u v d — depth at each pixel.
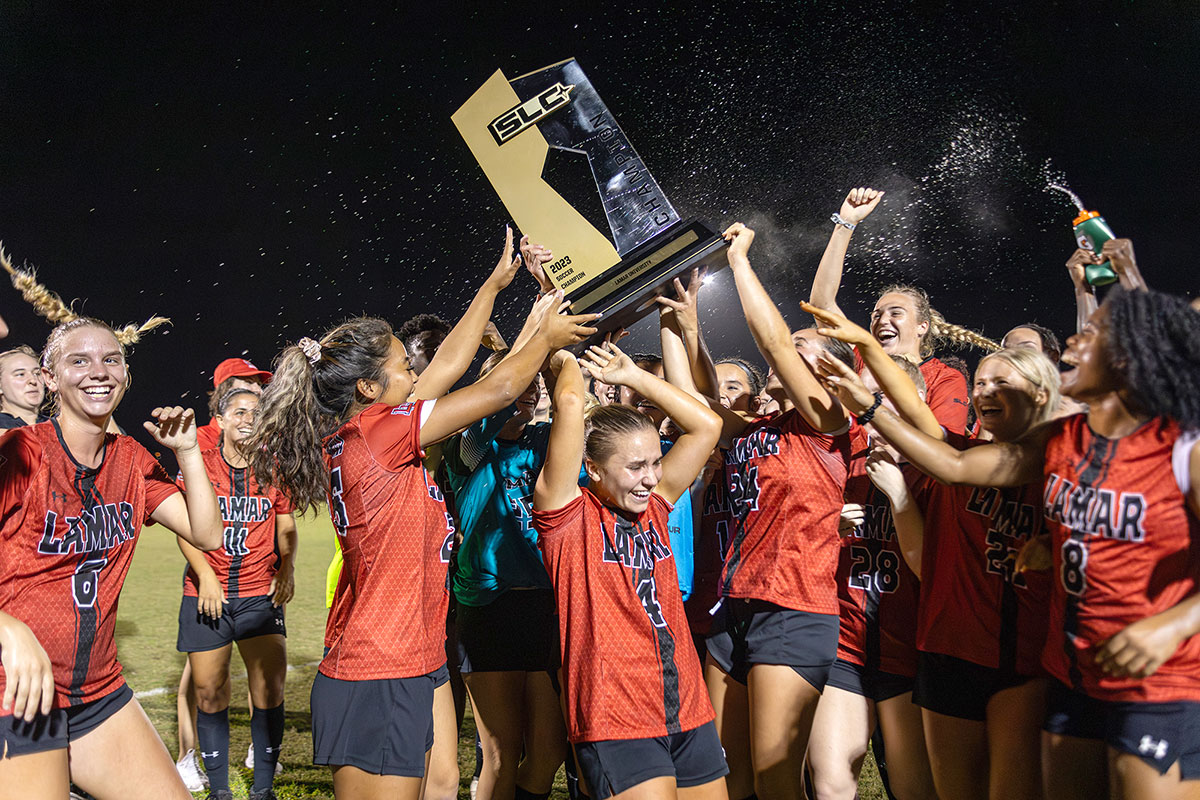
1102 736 2.27
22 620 2.45
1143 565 2.15
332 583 3.71
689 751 2.49
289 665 5.96
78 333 2.54
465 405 2.60
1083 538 2.23
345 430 2.65
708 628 3.32
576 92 3.14
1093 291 2.92
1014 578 2.68
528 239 3.11
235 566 3.94
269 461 2.71
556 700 3.43
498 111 3.14
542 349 2.69
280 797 3.92
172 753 4.39
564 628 2.51
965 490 2.78
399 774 2.54
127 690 2.69
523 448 3.44
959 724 2.79
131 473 2.72
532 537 3.36
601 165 3.11
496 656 3.37
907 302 4.12
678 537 3.22
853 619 3.15
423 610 2.63
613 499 2.56
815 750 3.15
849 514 3.06
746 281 2.95
